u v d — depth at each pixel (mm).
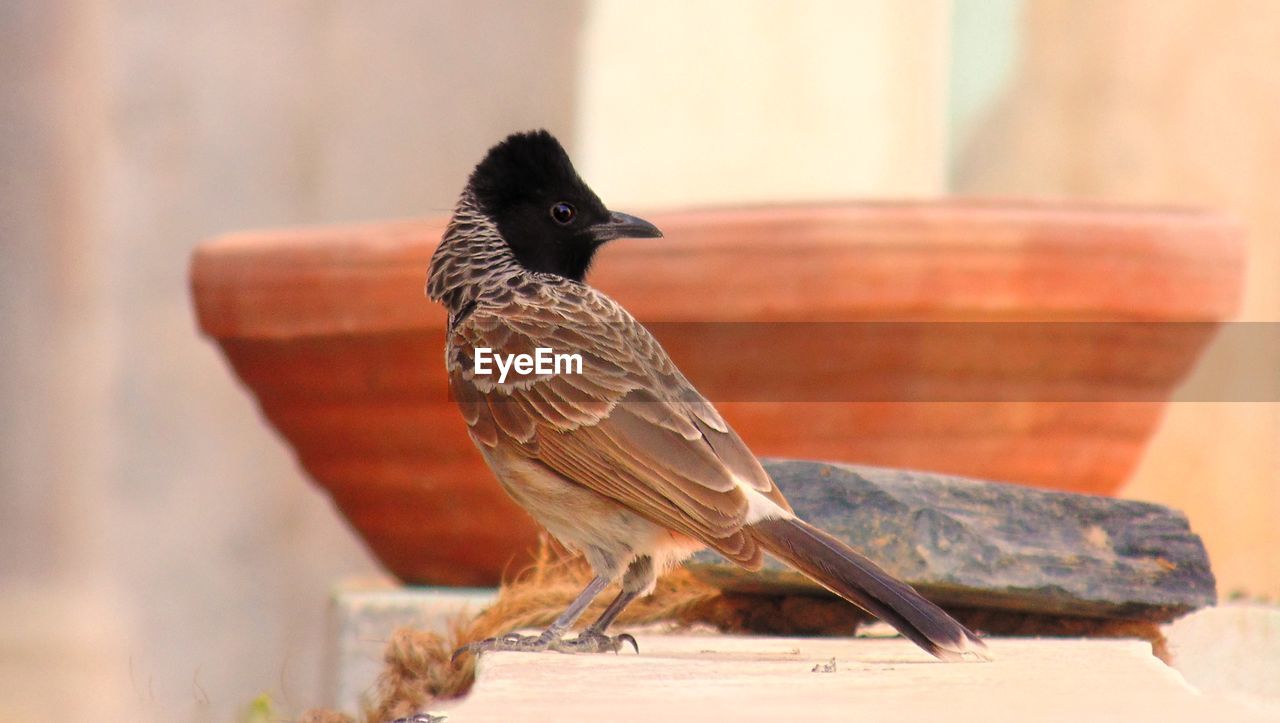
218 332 12320
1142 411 11656
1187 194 20359
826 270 10852
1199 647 10875
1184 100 20438
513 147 9336
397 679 9039
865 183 17984
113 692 23141
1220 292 11594
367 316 11562
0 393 24688
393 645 9117
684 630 9633
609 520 8094
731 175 17984
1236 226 11727
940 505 8438
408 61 23312
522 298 8789
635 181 18125
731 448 7992
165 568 24156
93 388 24703
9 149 24531
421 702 8906
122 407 24406
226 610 24078
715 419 8133
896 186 18094
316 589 24219
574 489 8195
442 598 11180
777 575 8703
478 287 9109
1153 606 8547
